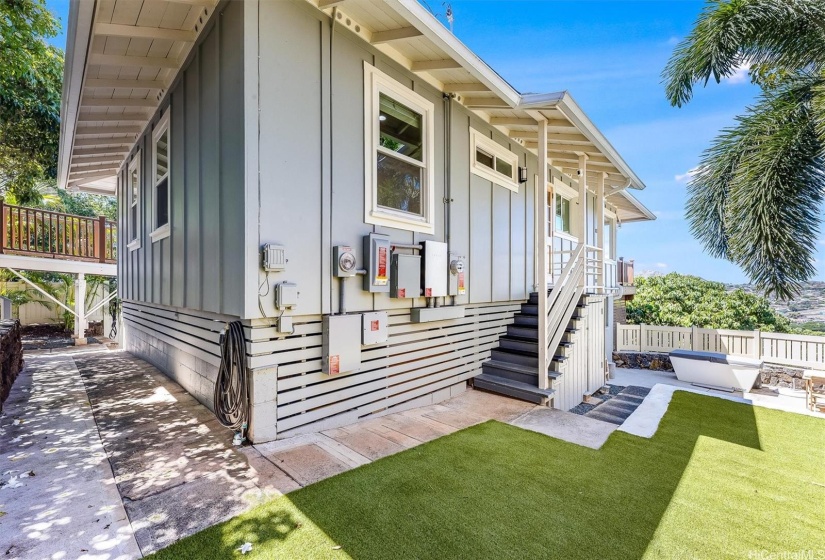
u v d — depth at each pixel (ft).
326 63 12.10
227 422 11.35
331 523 7.22
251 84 10.27
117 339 35.09
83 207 53.98
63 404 14.08
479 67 13.11
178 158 14.94
